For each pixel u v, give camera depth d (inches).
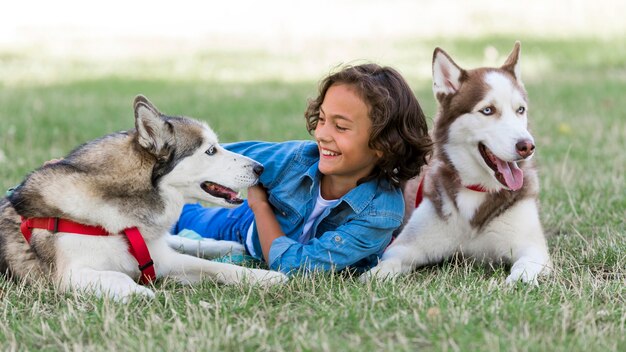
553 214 245.3
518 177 192.5
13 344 143.5
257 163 193.6
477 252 207.5
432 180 207.8
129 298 164.1
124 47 815.7
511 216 200.2
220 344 140.1
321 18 1000.9
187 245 211.8
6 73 617.9
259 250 205.0
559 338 141.3
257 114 441.1
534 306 156.3
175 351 138.0
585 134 376.8
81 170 180.2
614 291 171.0
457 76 201.6
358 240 185.9
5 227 189.5
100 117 425.1
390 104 178.7
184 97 502.9
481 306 156.2
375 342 140.8
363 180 189.9
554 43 745.6
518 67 205.3
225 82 588.4
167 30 953.5
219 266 184.1
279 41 836.0
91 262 177.6
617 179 278.5
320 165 185.2
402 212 191.9
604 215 242.2
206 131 189.9
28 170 294.5
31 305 168.6
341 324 150.2
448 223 203.0
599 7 941.8
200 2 1198.3
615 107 452.8
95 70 652.1
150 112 178.1
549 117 427.2
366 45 776.3
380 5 1083.3
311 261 184.2
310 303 162.9
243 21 1011.3
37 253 180.5
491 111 193.9
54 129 382.9
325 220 194.4
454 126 199.8
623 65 632.4
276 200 197.2
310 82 586.2
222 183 189.0
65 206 177.0
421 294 166.6
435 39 797.2
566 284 182.4
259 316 155.2
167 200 185.6
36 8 1139.9
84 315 156.1
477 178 198.8
